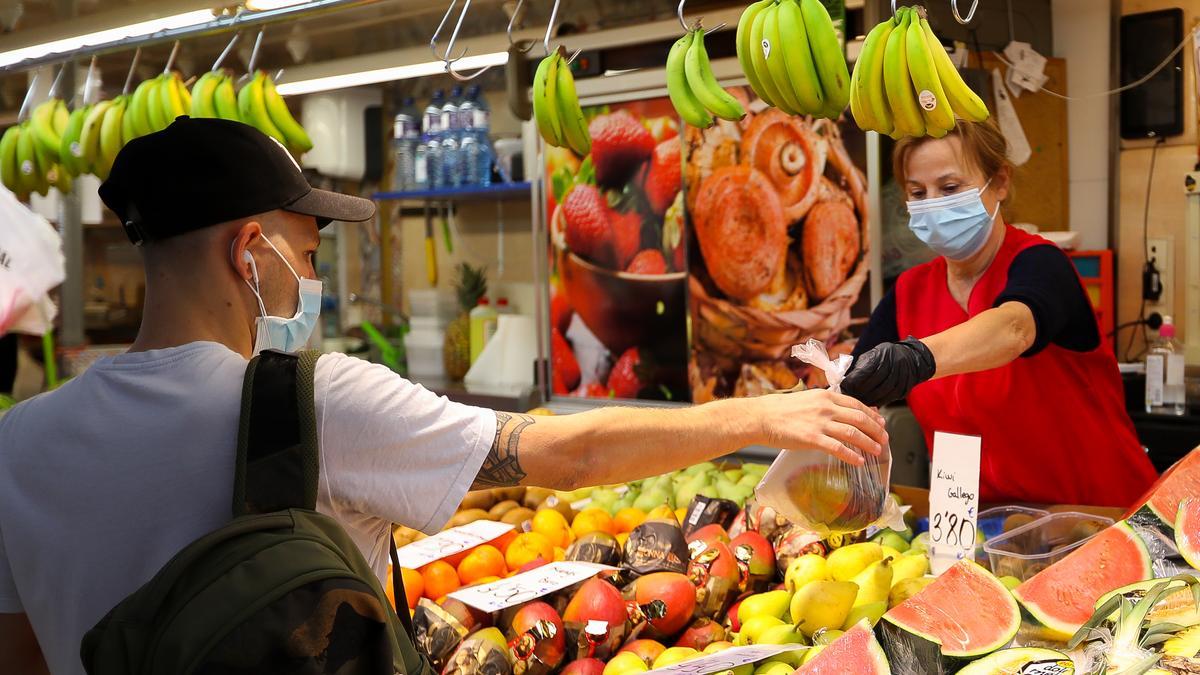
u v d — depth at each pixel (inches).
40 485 41.8
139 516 40.3
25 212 116.3
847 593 56.7
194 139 43.5
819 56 62.7
